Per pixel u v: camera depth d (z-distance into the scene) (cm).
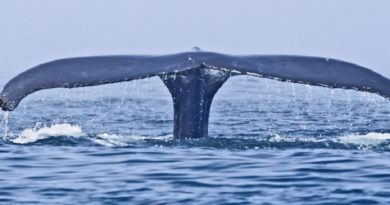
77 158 5169
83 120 8050
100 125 7356
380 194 4291
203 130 5138
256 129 6788
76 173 4800
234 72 4528
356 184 4509
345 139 5778
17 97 4375
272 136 6041
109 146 5484
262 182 4556
